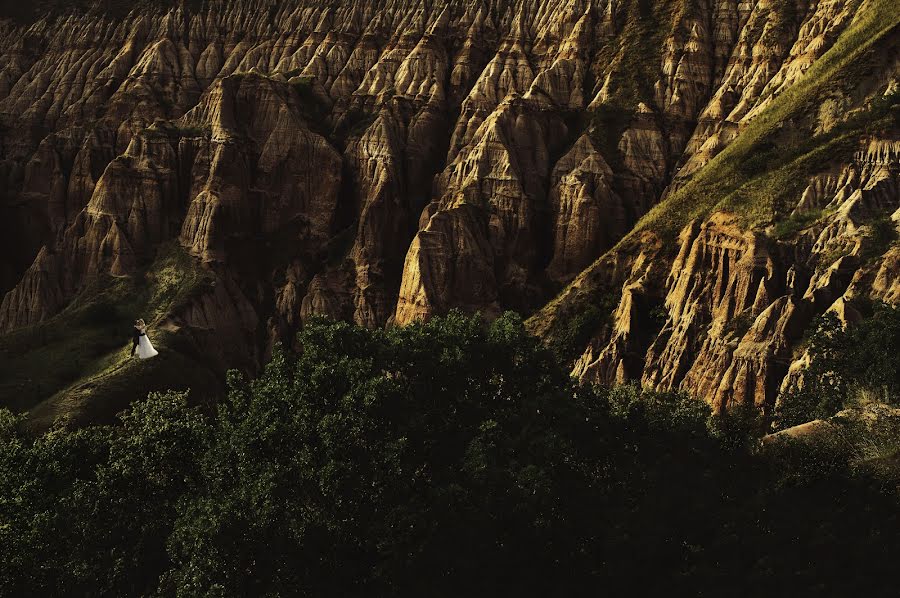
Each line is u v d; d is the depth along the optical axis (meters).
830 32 112.19
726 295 76.81
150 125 141.62
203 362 106.44
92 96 161.38
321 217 132.62
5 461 40.62
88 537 38.50
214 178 129.00
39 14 187.38
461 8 154.50
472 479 35.84
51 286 127.94
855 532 36.38
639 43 136.25
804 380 55.00
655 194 120.06
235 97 138.00
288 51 163.00
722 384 70.31
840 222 75.19
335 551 36.28
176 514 40.38
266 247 131.00
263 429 37.53
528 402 41.41
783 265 76.12
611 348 84.50
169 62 162.62
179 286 118.69
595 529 37.06
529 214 120.19
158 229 129.88
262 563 34.84
